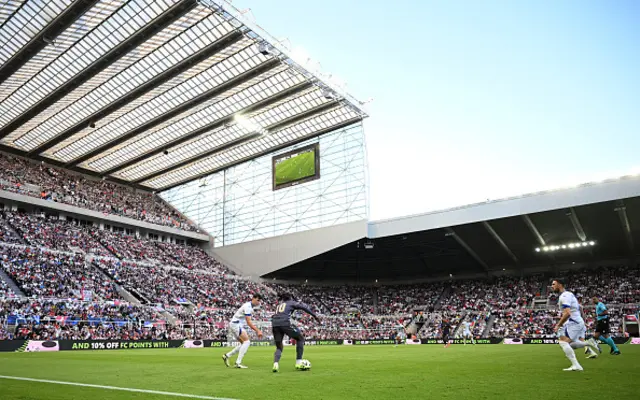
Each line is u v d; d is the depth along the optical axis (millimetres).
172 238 65750
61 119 49500
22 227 48906
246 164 64562
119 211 60312
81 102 46156
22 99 45156
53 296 40375
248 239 62000
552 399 6133
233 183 65438
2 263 41438
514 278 61094
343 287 68750
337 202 54906
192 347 39438
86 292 43031
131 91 44219
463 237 52438
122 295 46344
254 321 49688
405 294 66500
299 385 8016
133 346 35531
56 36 35562
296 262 56562
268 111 51188
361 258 62031
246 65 42438
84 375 10320
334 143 56469
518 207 44219
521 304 55969
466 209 47156
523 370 10508
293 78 45250
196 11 35438
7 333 32500
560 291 10500
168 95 46031
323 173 56719
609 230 47469
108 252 53406
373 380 8750
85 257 49062
